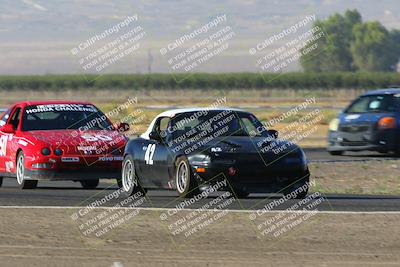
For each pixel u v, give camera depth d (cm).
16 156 4800
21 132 4825
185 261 2756
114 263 2725
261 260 2777
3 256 2814
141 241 3092
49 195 4391
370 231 3250
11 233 3216
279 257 2828
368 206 3919
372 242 3069
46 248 2955
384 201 4141
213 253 2891
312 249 2961
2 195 4378
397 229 3284
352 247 2991
